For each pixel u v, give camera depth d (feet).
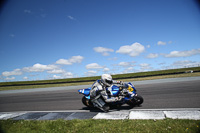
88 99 20.70
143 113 16.20
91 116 16.81
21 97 39.93
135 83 49.70
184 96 23.86
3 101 35.29
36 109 23.71
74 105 24.08
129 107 19.80
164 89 31.94
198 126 11.09
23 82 124.26
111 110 19.03
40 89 59.72
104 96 18.06
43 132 12.57
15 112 22.62
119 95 18.49
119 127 12.19
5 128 13.94
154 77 67.92
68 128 12.89
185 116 14.30
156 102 21.52
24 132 12.85
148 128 11.57
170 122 12.37
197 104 18.86
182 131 10.58
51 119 16.84
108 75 18.69
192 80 42.93
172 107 18.42
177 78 52.90
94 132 11.66
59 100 30.01
